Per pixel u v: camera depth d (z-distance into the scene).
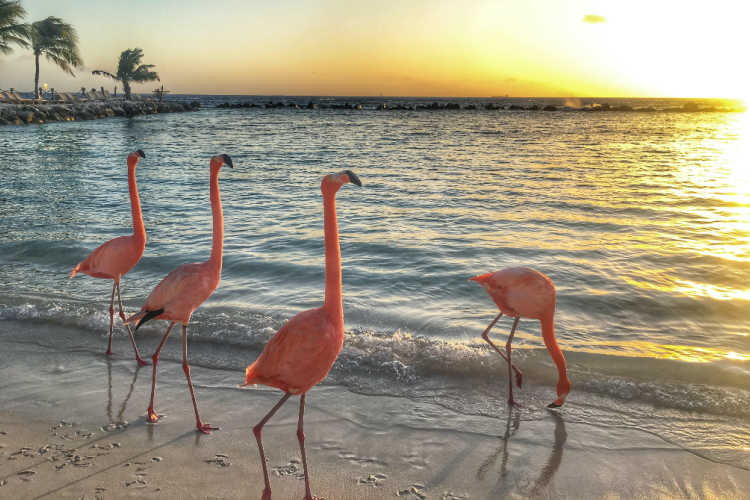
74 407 4.20
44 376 4.74
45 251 9.24
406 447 3.70
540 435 3.87
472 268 8.41
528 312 4.20
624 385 4.55
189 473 3.35
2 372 4.79
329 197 3.05
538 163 23.75
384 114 79.06
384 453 3.62
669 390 4.46
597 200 14.51
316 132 44.09
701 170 21.27
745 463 3.49
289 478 3.33
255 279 7.86
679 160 24.97
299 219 12.43
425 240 10.30
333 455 3.60
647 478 3.36
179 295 3.90
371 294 7.21
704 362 4.92
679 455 3.60
